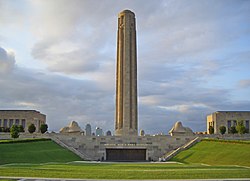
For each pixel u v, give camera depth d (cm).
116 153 7469
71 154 6781
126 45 9644
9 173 3272
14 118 10994
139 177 3009
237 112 10838
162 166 4481
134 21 9944
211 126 10012
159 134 9088
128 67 9550
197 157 6128
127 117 9331
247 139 8406
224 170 3644
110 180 2805
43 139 7431
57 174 3200
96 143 7875
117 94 9638
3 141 6431
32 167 3975
